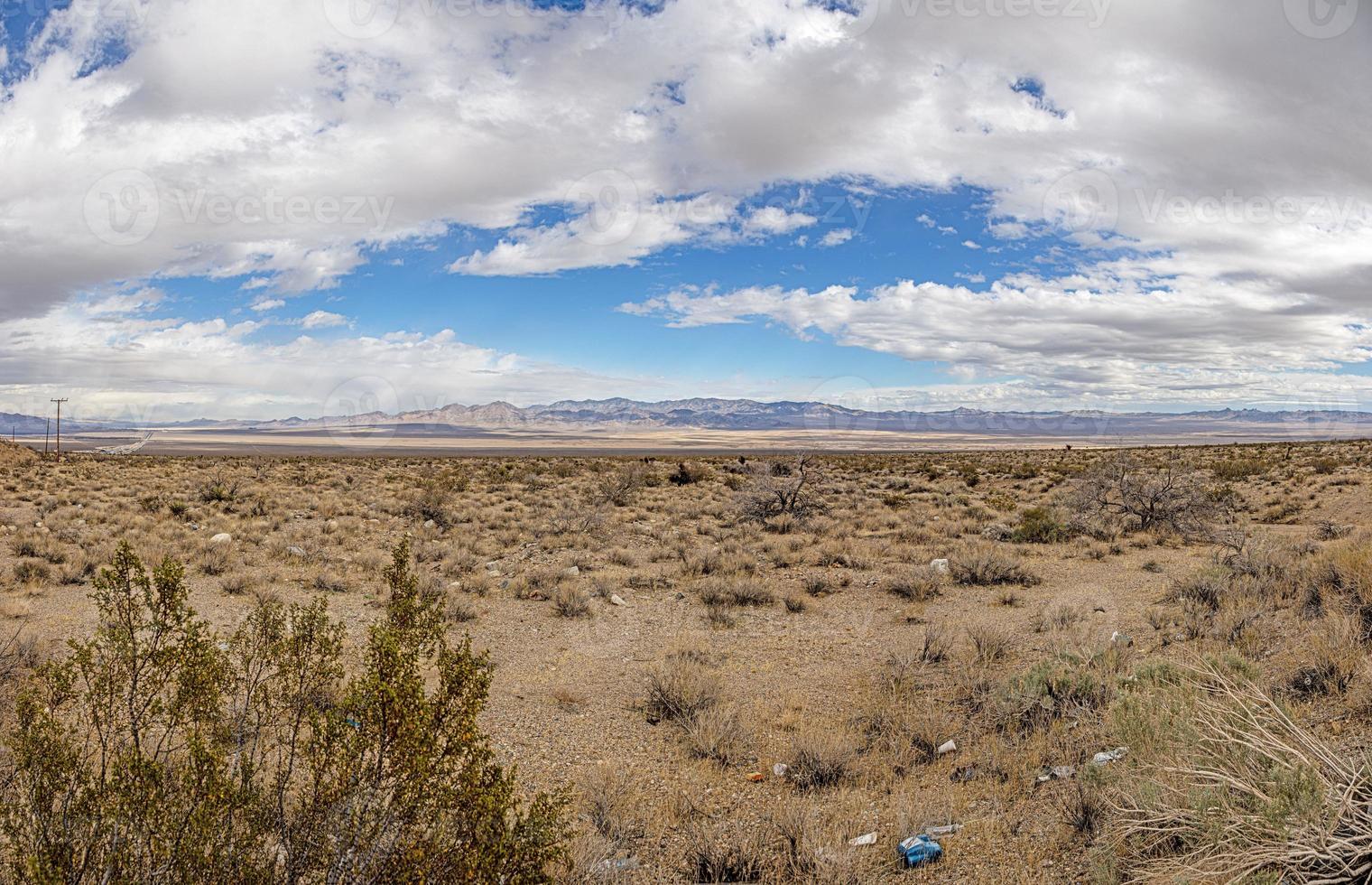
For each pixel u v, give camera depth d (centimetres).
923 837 545
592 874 495
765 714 852
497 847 365
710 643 1180
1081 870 488
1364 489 2756
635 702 906
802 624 1297
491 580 1638
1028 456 8256
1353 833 422
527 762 723
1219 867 432
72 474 4459
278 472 4872
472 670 393
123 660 405
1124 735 650
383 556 1853
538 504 3209
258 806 377
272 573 1603
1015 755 689
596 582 1599
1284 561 1232
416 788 360
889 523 2594
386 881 355
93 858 341
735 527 2506
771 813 611
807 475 2988
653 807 629
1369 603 873
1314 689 699
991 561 1623
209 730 417
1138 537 2025
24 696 383
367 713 368
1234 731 530
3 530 2108
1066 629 1120
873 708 849
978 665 969
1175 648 943
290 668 450
